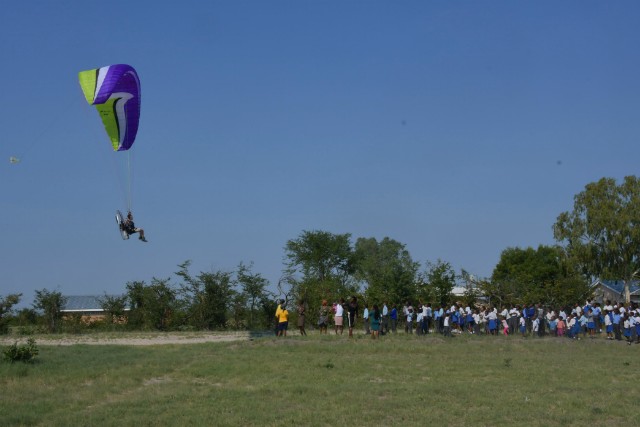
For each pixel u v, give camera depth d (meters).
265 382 20.97
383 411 17.16
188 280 46.56
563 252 68.06
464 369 24.50
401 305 45.72
